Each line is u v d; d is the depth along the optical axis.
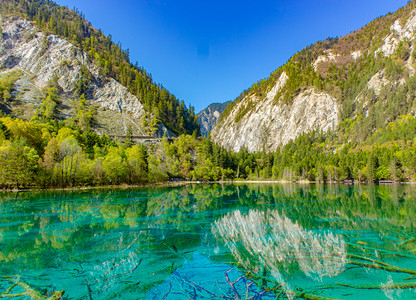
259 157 165.25
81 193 47.88
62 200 37.06
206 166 125.19
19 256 13.94
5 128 61.44
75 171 60.91
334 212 27.28
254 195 48.00
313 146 170.75
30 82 155.88
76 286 10.17
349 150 145.62
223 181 125.44
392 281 10.27
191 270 11.78
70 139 70.06
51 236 18.08
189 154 126.31
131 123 148.62
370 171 96.88
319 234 17.98
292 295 9.16
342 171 109.31
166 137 137.00
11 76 155.25
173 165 112.00
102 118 145.00
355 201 36.88
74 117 135.50
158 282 10.45
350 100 188.62
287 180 122.25
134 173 75.31
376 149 115.12
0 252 14.62
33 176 53.59
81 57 177.88
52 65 167.62
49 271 11.81
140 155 84.12
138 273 11.45
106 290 9.82
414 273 11.08
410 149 103.81
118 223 22.31
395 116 158.88
